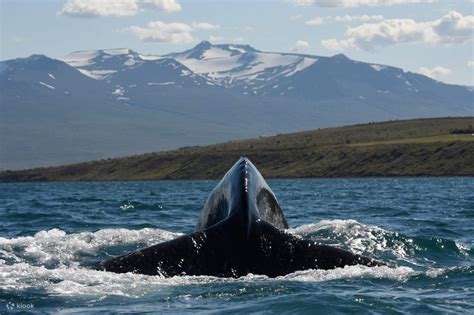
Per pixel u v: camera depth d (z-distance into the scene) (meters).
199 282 46.00
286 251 47.19
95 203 164.12
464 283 49.06
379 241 69.69
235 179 53.75
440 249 67.81
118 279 46.91
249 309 41.56
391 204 153.88
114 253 66.31
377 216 116.31
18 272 51.38
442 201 165.88
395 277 49.59
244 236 47.00
